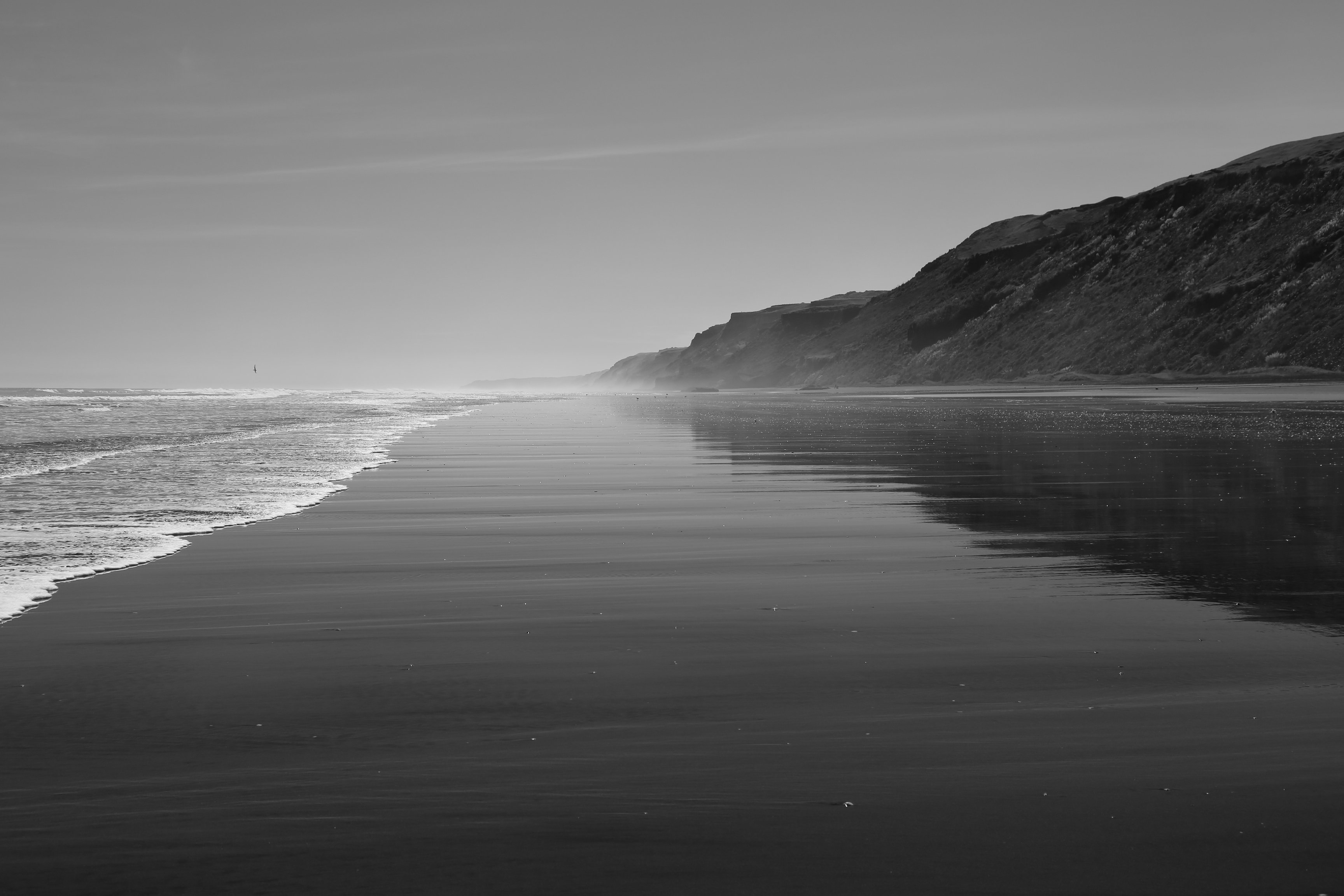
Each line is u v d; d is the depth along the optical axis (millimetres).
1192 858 4523
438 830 4879
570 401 134875
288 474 25719
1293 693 6941
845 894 4246
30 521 16641
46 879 4414
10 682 7441
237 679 7531
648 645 8516
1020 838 4723
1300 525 15312
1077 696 6938
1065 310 146375
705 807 5113
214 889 4328
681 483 23500
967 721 6434
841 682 7363
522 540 14727
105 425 56031
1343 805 5062
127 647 8508
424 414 77688
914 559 12836
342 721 6508
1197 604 9945
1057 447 33094
